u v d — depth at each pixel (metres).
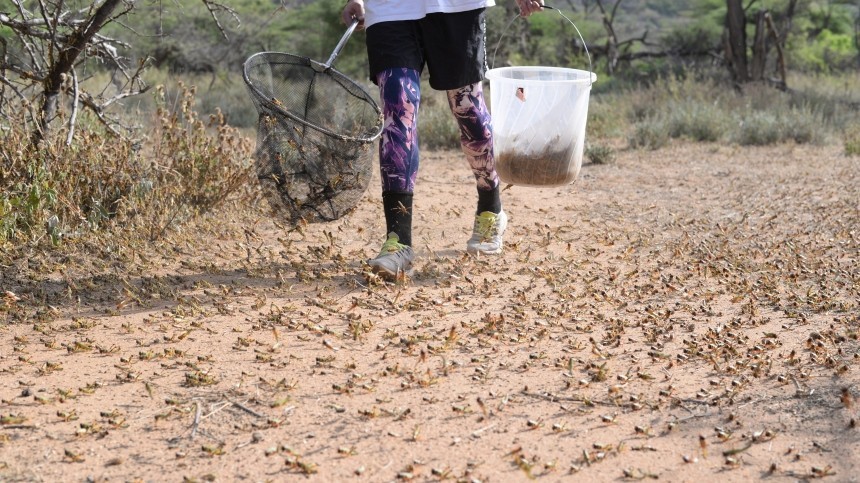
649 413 3.02
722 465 2.66
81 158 5.39
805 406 3.08
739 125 12.53
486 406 3.05
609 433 2.87
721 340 3.72
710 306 4.27
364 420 2.93
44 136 5.34
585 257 5.27
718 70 19.53
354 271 4.74
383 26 4.48
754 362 3.47
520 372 3.37
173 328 3.79
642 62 25.12
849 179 8.45
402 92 4.45
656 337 3.79
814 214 6.69
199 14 18.12
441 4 4.49
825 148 11.47
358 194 4.63
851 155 10.55
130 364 3.38
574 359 3.51
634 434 2.86
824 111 14.69
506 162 4.87
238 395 3.11
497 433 2.85
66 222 5.09
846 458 2.70
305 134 4.36
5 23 5.57
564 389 3.21
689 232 6.08
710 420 2.97
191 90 6.24
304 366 3.39
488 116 4.93
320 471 2.59
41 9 5.39
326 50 18.50
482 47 4.70
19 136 5.26
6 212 4.81
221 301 4.16
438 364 3.43
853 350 3.63
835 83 19.23
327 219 4.65
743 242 5.77
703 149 11.30
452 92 4.77
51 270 4.52
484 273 4.80
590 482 2.55
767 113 13.11
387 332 3.72
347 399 3.09
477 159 4.96
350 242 5.44
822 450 2.76
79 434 2.79
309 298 4.23
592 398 3.14
